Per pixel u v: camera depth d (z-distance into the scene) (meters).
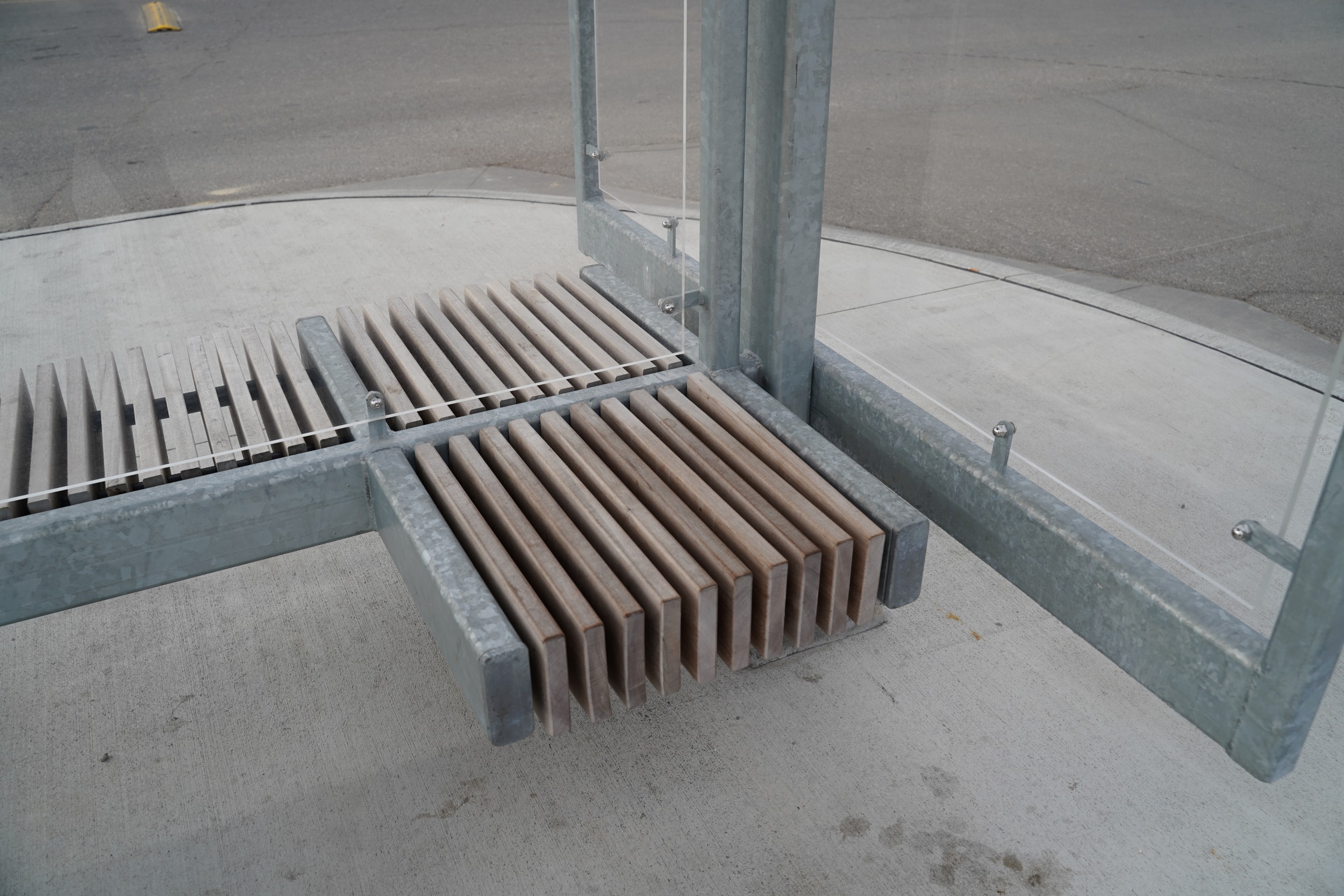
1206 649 1.42
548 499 1.71
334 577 2.32
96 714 1.93
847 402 2.07
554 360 2.11
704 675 1.65
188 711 1.94
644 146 2.14
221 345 1.80
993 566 1.81
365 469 1.76
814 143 1.84
